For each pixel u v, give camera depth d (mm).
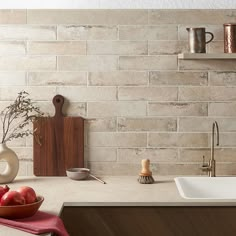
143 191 2117
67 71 2412
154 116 2428
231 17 2400
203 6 2398
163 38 2400
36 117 2387
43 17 2398
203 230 1975
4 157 2246
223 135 2434
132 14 2398
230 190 2312
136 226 1971
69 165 2420
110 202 1947
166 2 2400
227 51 2307
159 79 2412
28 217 1702
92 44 2402
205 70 2406
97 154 2439
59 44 2402
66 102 2420
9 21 2396
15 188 2154
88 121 2432
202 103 2420
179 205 1955
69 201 1947
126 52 2406
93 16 2398
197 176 2410
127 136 2434
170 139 2434
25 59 2404
